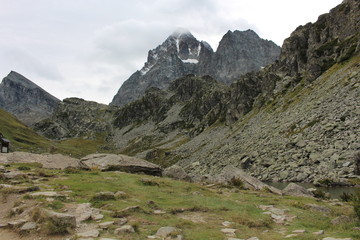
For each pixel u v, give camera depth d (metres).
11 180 24.28
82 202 19.38
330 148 56.84
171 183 30.95
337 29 126.38
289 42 154.00
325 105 76.75
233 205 22.95
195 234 14.96
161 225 16.19
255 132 100.31
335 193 39.16
